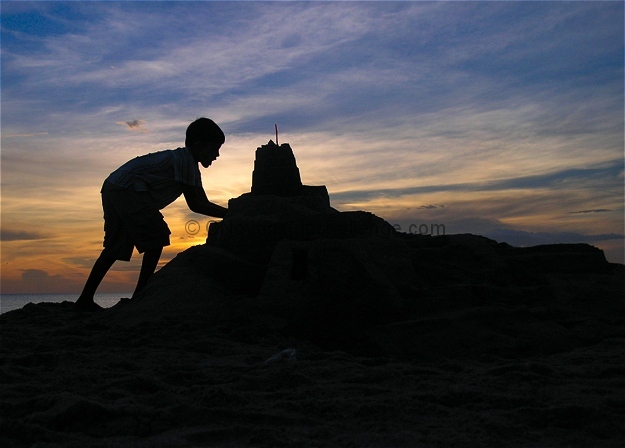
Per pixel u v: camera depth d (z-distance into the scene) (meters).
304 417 3.18
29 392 3.68
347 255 6.00
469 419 3.15
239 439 2.90
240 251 6.88
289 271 6.18
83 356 4.75
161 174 7.45
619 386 3.75
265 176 7.50
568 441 2.84
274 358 4.60
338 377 4.12
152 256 7.50
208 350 5.09
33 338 5.89
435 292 6.31
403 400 3.42
